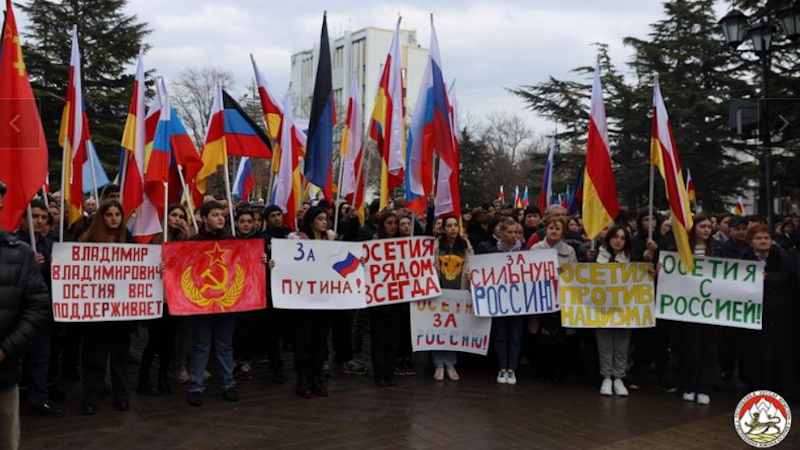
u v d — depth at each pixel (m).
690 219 7.39
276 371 7.64
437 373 7.89
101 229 6.43
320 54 7.97
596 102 7.72
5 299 3.80
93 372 6.32
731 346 8.15
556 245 7.78
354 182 9.13
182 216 7.38
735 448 5.65
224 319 6.85
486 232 9.42
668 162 7.33
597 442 5.73
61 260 6.21
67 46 27.38
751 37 12.80
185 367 7.63
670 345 8.48
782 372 7.19
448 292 7.84
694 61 30.84
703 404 7.02
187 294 6.61
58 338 6.83
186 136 7.71
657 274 7.39
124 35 28.62
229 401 6.80
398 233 7.86
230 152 9.80
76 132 7.11
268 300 7.49
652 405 6.96
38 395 6.22
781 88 15.60
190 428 5.92
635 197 32.06
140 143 7.08
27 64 26.12
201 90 34.00
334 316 8.14
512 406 6.79
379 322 7.56
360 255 7.43
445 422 6.20
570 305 7.49
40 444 5.44
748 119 11.94
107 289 6.37
